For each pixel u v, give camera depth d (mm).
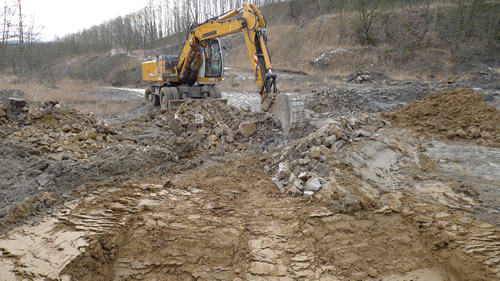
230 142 7961
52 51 40969
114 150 6383
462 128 7754
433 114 8617
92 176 5582
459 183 5203
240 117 8906
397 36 28375
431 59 25062
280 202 5074
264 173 6359
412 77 23000
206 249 4070
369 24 28188
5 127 6773
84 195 5043
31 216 4422
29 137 6539
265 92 8008
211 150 7559
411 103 9453
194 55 11609
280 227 4414
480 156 6266
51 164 5551
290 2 39781
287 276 3650
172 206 4867
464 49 25562
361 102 11906
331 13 34531
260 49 7914
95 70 39688
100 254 3791
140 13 48531
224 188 5637
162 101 13031
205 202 5066
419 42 27234
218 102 9906
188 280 3738
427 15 29047
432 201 4762
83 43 52781
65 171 5438
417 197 4906
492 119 7762
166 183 5590
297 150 6254
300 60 28797
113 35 53438
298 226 4375
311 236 4207
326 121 9461
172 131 8500
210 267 3881
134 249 4051
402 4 32031
